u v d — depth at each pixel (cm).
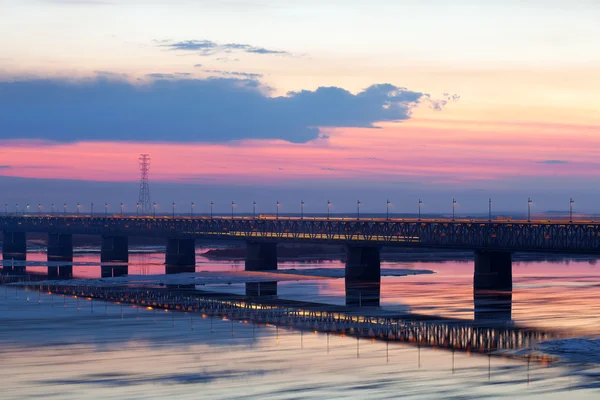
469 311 13738
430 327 12056
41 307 14488
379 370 9262
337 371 9225
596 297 15625
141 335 11450
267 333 11619
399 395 8200
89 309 14200
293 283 19338
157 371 9225
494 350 10319
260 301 15462
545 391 8344
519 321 12569
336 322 12600
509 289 16975
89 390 8419
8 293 16862
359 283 18988
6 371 9212
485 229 16938
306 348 10506
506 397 8125
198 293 16962
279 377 8956
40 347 10562
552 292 16550
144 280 19850
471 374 9044
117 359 9838
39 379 8856
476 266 16950
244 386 8581
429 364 9550
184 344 10769
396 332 11662
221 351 10306
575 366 9400
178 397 8188
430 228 18400
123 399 8100
